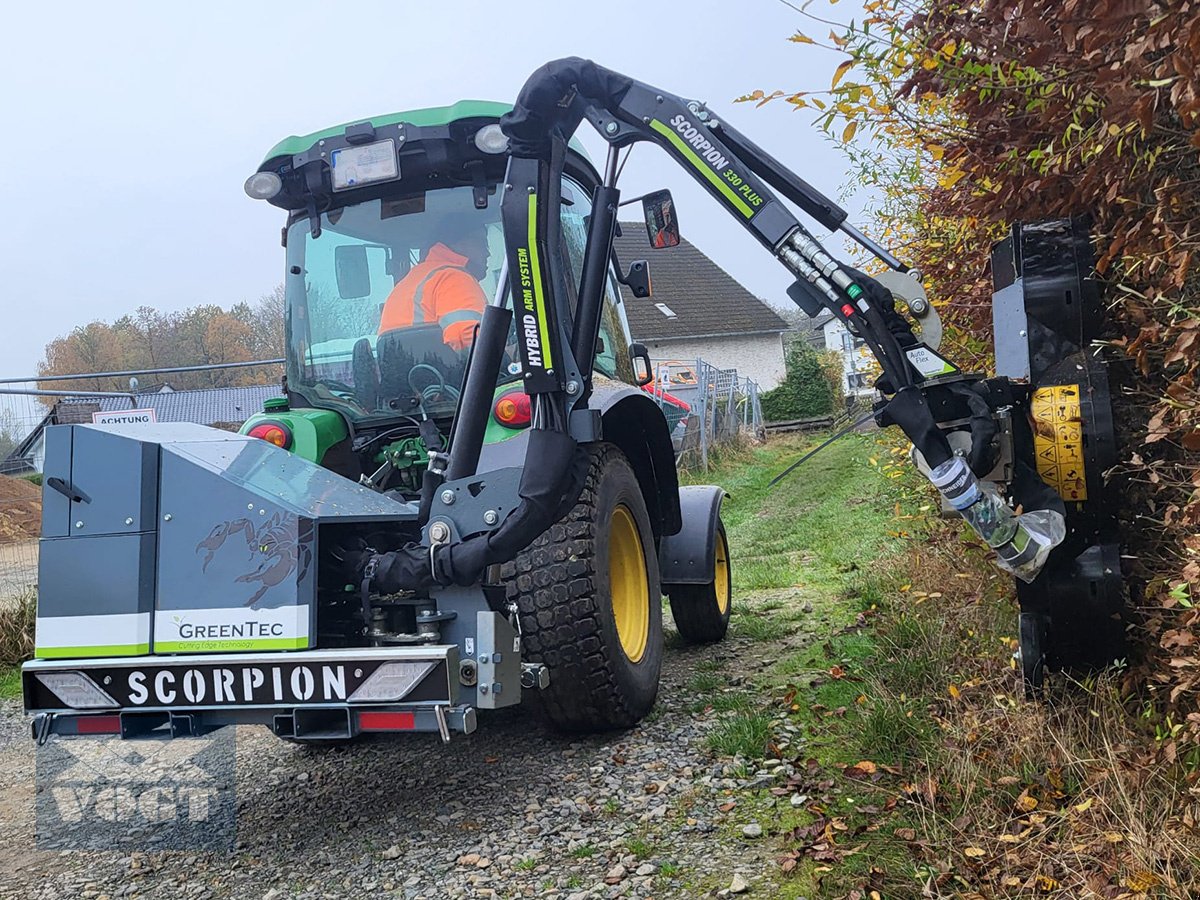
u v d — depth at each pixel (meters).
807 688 4.26
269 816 3.67
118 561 3.21
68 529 3.27
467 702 3.21
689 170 3.16
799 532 9.29
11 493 11.40
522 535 3.26
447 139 4.31
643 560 4.36
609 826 3.20
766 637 5.56
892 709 3.44
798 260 2.98
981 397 2.83
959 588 4.46
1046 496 2.89
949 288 4.30
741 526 10.79
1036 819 2.50
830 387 28.22
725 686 4.59
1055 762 2.75
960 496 2.73
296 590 3.10
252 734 4.82
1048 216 3.10
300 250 4.63
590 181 4.86
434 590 3.34
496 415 4.01
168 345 48.53
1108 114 2.38
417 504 3.69
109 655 3.21
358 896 2.96
